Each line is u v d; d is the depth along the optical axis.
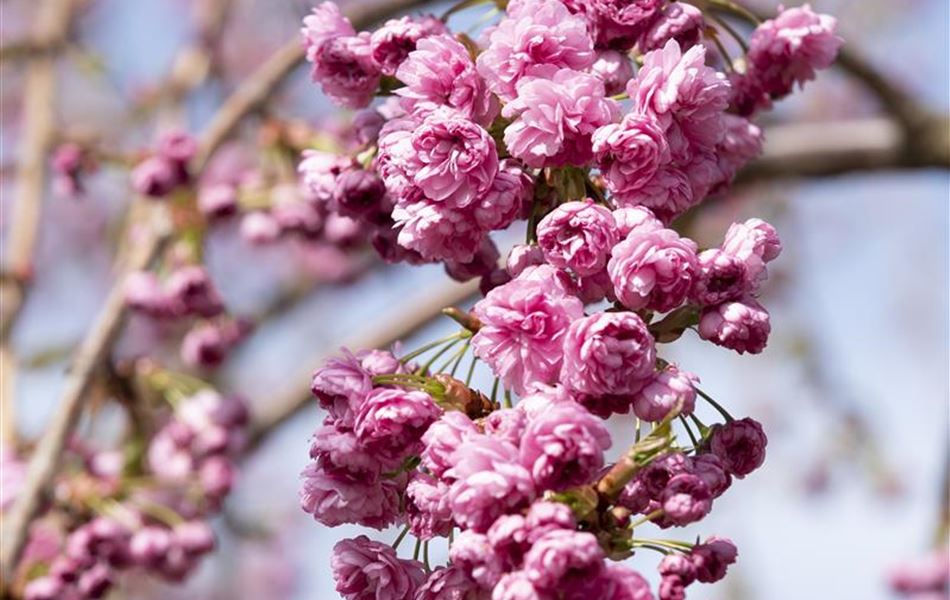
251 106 1.96
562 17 1.14
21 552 1.69
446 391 1.13
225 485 1.96
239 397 2.00
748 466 1.14
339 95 1.24
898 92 2.23
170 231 1.95
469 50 1.19
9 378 2.00
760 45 1.26
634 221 1.12
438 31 1.23
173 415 2.05
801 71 1.26
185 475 1.95
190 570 1.86
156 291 1.91
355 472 1.14
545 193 1.16
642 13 1.17
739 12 1.27
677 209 1.14
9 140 3.71
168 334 2.92
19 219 2.20
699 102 1.13
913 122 2.24
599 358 1.10
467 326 1.15
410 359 1.17
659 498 1.10
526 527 1.07
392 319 2.24
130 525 1.79
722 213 3.02
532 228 1.16
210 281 1.93
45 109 2.33
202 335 2.05
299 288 3.22
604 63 1.17
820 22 1.25
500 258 1.22
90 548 1.74
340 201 1.23
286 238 2.00
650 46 1.17
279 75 1.96
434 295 2.24
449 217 1.13
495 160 1.12
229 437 1.97
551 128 1.13
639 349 1.10
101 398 1.90
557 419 1.08
